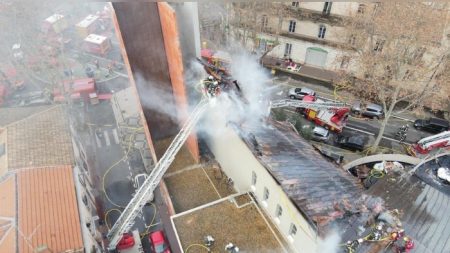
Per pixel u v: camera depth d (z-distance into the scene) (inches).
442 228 649.6
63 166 885.2
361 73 1347.2
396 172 791.1
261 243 798.5
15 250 688.4
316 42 1567.4
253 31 1561.3
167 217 990.4
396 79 1167.0
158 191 1110.4
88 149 1296.8
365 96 1389.0
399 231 613.9
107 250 949.8
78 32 1815.9
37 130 973.8
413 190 733.9
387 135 1344.7
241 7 1466.5
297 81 1594.5
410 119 1407.5
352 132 1357.0
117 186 1170.0
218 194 986.7
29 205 776.9
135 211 921.5
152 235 978.7
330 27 1503.4
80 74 1640.0
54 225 753.6
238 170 919.0
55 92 1473.9
